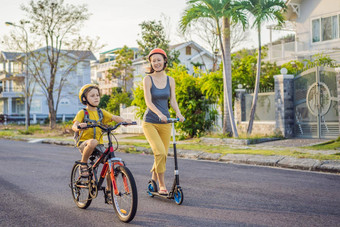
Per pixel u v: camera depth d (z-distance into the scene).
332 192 6.42
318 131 13.96
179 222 4.74
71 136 24.67
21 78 41.28
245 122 16.48
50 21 31.25
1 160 11.70
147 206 5.59
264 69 20.08
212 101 17.41
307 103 14.36
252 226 4.52
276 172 8.65
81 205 5.50
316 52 23.48
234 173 8.59
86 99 5.13
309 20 25.00
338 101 13.12
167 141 5.93
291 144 12.84
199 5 14.40
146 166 9.90
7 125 42.28
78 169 5.55
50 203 5.88
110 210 5.42
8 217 5.08
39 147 17.09
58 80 48.47
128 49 43.34
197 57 39.69
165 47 30.70
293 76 14.82
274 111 15.43
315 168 8.84
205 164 10.20
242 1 14.43
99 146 5.05
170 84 5.89
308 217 4.89
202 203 5.73
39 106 49.66
